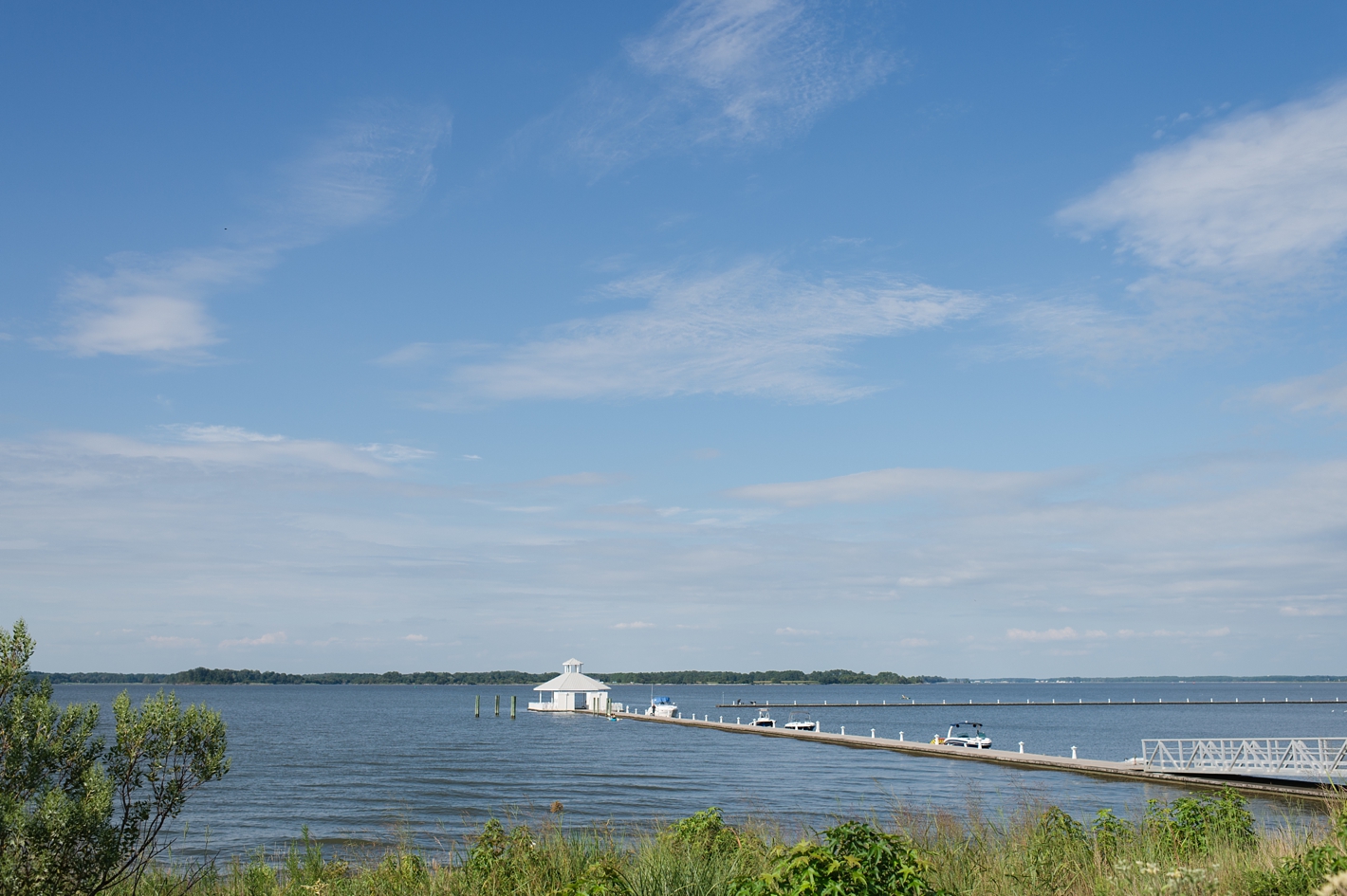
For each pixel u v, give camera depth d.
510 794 39.19
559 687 132.75
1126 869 10.41
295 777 46.44
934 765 53.38
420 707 171.12
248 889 13.08
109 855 8.97
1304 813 27.12
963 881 10.88
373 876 12.79
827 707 196.50
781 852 8.77
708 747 70.31
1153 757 41.25
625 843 15.92
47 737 9.13
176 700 10.29
